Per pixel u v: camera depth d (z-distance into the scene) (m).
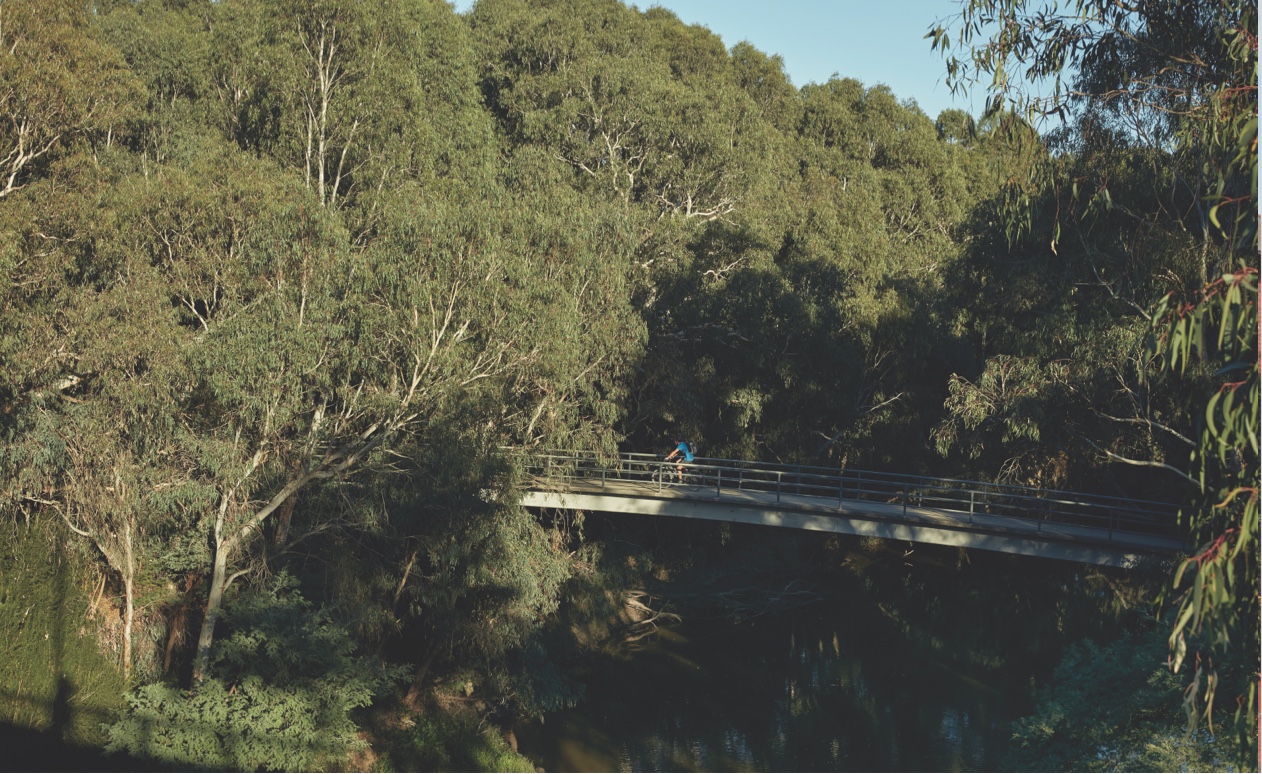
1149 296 19.19
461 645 22.92
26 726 16.89
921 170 61.06
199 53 34.97
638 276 32.78
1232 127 11.10
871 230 44.59
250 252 18.72
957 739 23.12
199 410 19.62
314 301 18.25
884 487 37.25
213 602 19.12
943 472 33.81
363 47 28.47
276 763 18.03
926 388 38.22
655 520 34.72
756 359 34.19
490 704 24.02
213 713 18.05
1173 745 11.82
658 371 32.44
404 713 22.75
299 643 18.78
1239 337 7.48
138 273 18.22
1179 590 14.86
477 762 21.41
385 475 20.03
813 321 35.19
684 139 39.75
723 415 36.59
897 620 32.50
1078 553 22.70
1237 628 8.70
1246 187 13.05
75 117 20.17
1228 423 7.07
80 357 17.08
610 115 39.72
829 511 25.31
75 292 17.83
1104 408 22.36
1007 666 27.92
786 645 30.25
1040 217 21.48
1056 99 14.74
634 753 22.86
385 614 21.72
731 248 36.34
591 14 57.09
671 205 40.88
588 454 27.61
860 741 23.27
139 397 17.03
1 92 18.70
